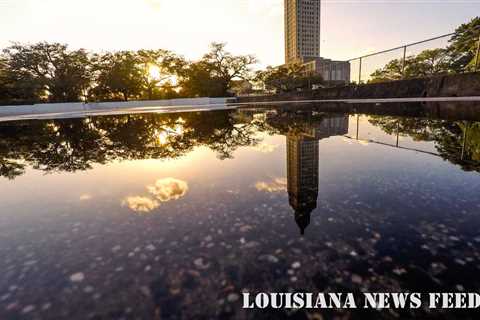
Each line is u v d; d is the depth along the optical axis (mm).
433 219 887
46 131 5098
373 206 1019
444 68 8719
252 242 798
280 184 1365
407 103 6906
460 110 4672
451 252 700
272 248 761
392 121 3984
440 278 609
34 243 832
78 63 21750
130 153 2582
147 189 1375
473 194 1091
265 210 1037
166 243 812
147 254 752
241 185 1374
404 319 522
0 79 20141
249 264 690
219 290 604
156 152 2576
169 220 976
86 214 1062
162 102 22734
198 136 3709
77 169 1955
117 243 820
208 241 813
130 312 548
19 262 724
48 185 1528
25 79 19797
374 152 2059
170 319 528
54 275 667
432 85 7414
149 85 25109
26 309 560
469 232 793
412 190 1170
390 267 654
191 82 25484
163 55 24312
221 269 674
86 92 23625
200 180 1501
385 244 754
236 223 932
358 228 854
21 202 1232
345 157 1937
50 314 548
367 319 523
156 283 631
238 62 26656
